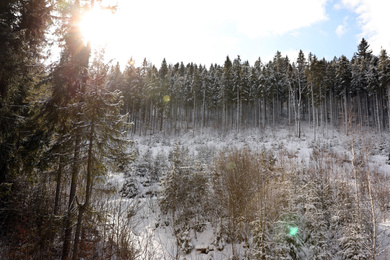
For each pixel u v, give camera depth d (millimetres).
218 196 19656
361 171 21547
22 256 9719
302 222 15219
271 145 36500
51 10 11164
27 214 11516
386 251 13594
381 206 17469
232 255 15555
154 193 25797
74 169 9133
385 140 37156
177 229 18625
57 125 10688
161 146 41688
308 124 51188
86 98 9211
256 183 17984
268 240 13969
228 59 65938
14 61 9656
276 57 68938
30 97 11453
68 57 10867
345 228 14664
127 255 11953
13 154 10523
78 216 8938
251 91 53750
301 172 22953
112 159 9852
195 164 23562
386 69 43500
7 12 9727
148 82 56094
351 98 50781
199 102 62656
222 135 46156
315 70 44312
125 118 10047
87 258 11570
